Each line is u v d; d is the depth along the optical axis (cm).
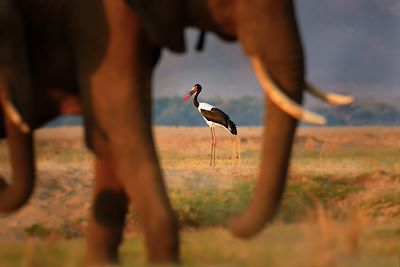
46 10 3028
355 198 5709
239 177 5778
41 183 5666
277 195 2838
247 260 3084
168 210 2919
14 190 3105
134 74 2947
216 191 5506
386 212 5516
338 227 3728
